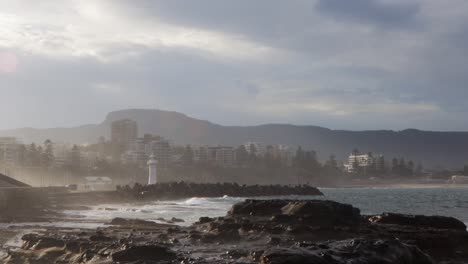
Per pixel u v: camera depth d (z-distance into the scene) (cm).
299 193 17762
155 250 1945
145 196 11944
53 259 2186
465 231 2781
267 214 3058
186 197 13362
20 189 6294
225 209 7062
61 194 8212
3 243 3009
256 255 1858
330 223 2745
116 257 1928
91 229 3478
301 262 1616
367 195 17912
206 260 1862
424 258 2014
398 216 3056
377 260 1777
